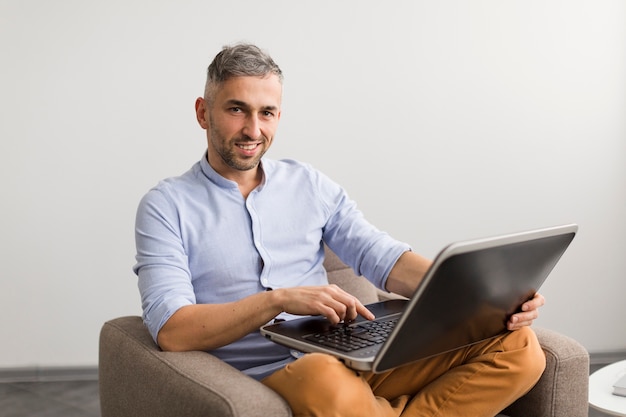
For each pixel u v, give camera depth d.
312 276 2.07
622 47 3.53
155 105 3.32
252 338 1.89
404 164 3.46
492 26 3.44
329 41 3.37
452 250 1.36
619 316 3.65
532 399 1.78
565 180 3.56
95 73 3.28
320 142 3.40
